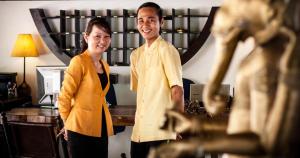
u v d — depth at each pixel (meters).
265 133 0.67
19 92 4.46
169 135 2.12
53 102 3.90
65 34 4.46
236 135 0.69
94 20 2.54
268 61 0.70
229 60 0.73
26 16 4.62
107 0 4.47
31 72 4.66
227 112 2.46
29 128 2.47
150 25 2.13
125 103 4.47
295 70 0.65
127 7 4.45
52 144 2.47
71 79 2.44
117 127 4.04
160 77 2.13
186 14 4.34
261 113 0.69
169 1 4.36
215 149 0.68
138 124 2.23
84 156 2.47
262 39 0.68
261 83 0.69
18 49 4.34
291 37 0.65
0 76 4.39
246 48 2.14
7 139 2.57
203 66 4.34
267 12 0.66
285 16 0.66
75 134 2.45
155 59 2.14
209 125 0.81
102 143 2.56
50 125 2.40
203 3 4.30
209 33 4.22
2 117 2.55
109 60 4.41
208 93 0.75
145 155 2.25
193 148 0.68
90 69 2.47
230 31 0.70
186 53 4.25
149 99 2.16
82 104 2.46
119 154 4.45
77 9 4.52
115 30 4.50
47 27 4.51
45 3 4.57
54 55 4.58
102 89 2.57
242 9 0.69
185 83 4.14
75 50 4.41
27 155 2.57
